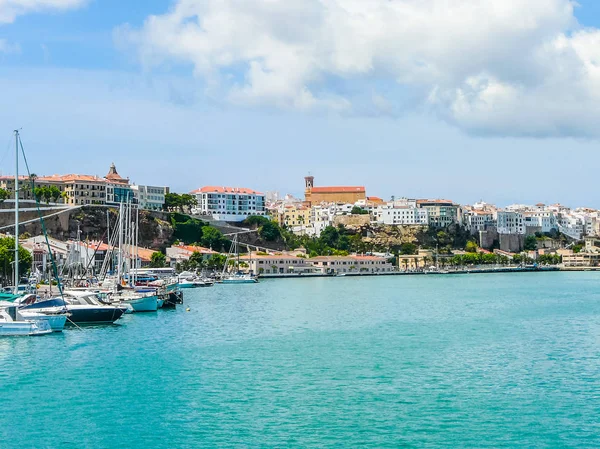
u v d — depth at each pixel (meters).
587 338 127.88
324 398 83.19
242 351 112.69
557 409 78.75
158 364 101.19
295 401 81.94
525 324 150.25
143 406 79.75
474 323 152.50
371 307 194.00
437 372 97.12
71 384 88.81
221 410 78.38
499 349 115.56
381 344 121.00
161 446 67.62
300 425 73.31
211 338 126.06
